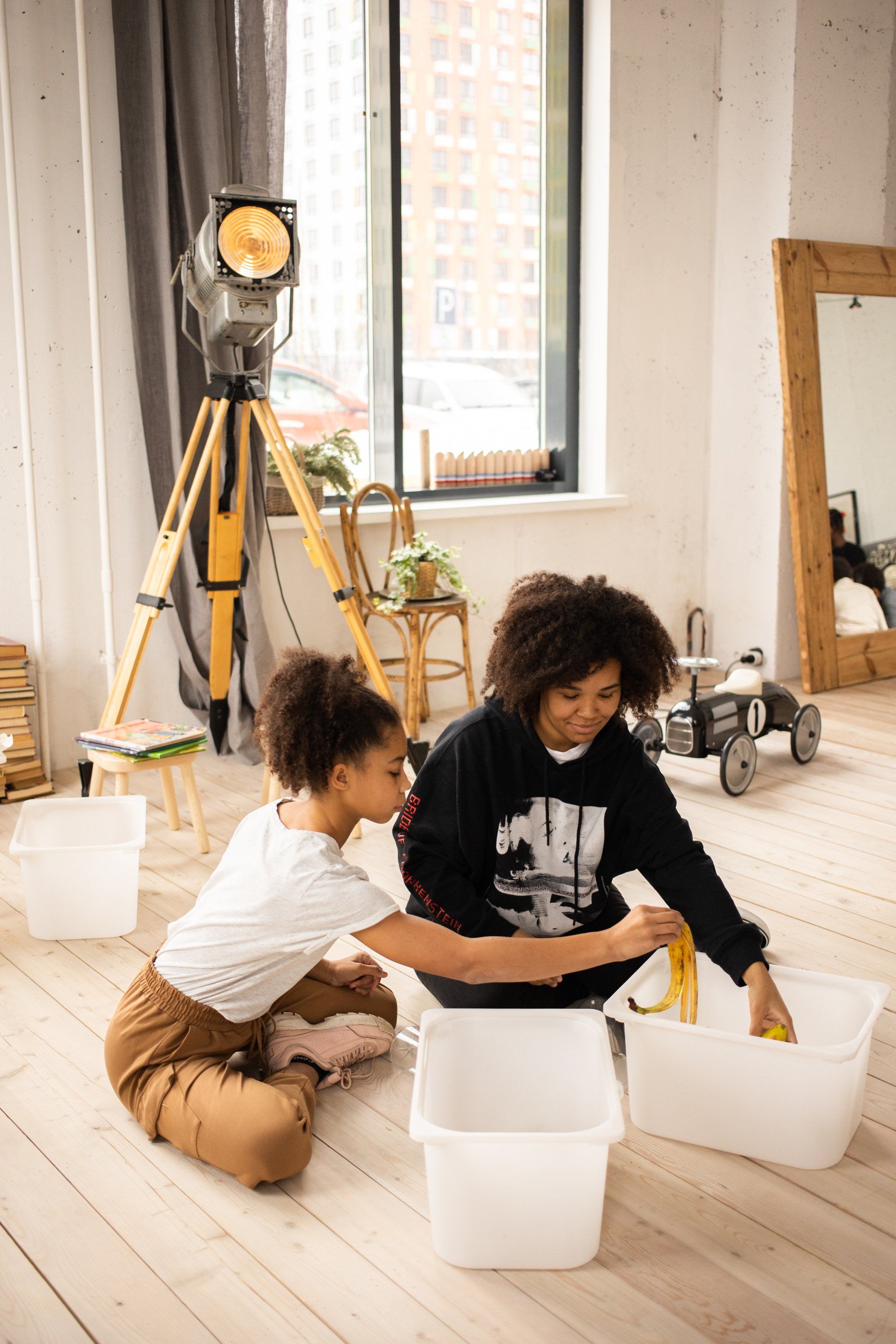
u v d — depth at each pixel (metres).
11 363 3.20
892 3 4.47
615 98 4.29
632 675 1.56
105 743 2.64
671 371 4.67
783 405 4.34
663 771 3.51
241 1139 1.50
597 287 4.46
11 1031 1.94
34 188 3.17
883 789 3.32
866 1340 1.27
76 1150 1.61
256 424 3.47
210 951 1.56
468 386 4.46
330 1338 1.27
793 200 4.35
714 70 4.52
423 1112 1.43
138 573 3.52
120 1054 1.62
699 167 4.56
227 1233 1.44
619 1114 1.33
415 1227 1.46
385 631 4.09
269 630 3.79
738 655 4.83
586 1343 1.26
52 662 3.41
